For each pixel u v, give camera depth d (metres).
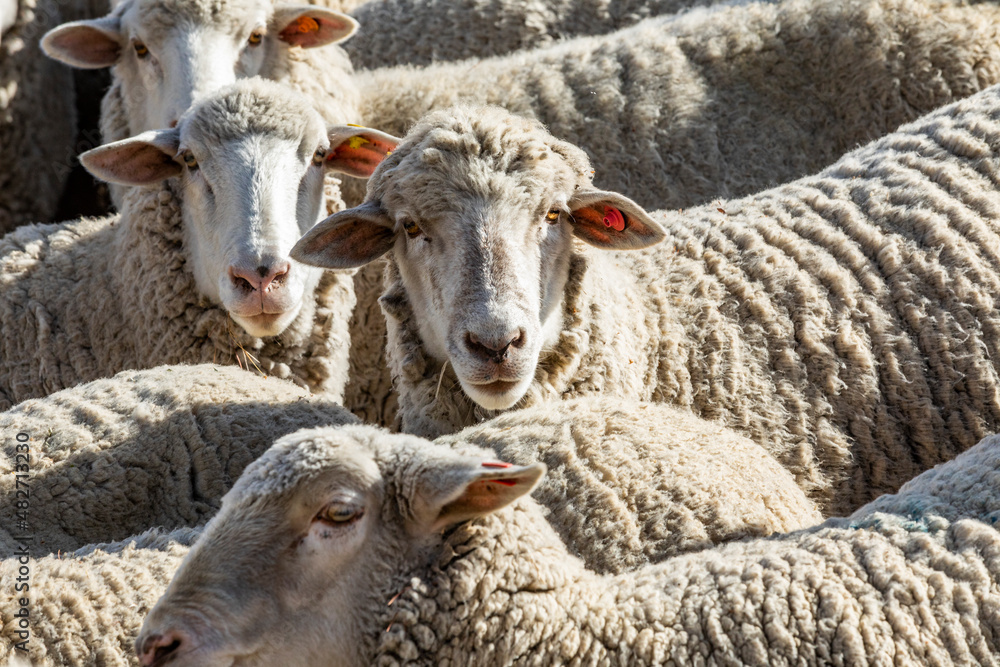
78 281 8.11
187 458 6.09
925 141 7.69
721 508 5.33
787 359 6.91
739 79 9.94
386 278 6.54
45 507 5.69
